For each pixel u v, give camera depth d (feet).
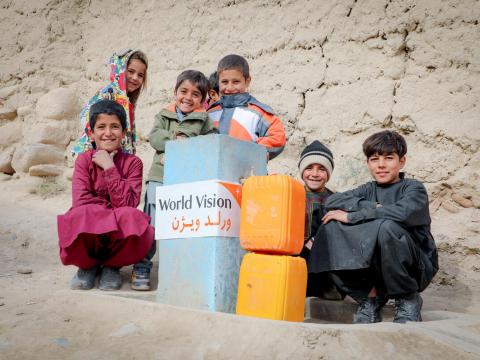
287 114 18.60
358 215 10.16
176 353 7.67
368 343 7.95
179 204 10.36
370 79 17.06
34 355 7.71
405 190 10.62
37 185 23.08
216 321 8.39
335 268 10.17
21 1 26.50
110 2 24.95
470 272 13.91
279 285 8.89
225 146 9.96
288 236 9.00
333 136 17.57
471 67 15.38
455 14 15.72
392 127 16.52
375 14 17.15
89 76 25.29
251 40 19.90
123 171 12.65
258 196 9.26
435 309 12.08
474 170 14.92
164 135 12.80
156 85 22.44
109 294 10.85
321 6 18.34
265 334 7.90
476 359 8.06
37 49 25.90
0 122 26.09
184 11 22.07
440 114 15.61
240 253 10.11
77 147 14.24
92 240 11.66
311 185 12.69
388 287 9.86
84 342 8.27
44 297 10.54
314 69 18.25
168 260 10.43
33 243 16.37
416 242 10.36
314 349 7.63
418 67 16.19
